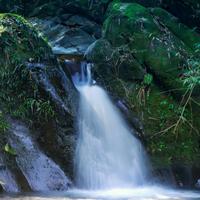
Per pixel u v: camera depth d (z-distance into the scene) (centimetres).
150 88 793
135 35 805
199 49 823
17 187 581
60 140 653
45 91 663
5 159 592
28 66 662
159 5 983
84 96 745
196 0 951
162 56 795
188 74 779
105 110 753
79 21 1032
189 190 671
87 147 684
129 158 720
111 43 810
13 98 646
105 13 998
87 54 798
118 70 792
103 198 570
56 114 662
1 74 650
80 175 647
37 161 618
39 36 698
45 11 1064
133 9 834
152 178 702
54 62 699
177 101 790
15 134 621
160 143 748
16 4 1091
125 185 675
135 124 757
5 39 662
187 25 984
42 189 600
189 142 759
